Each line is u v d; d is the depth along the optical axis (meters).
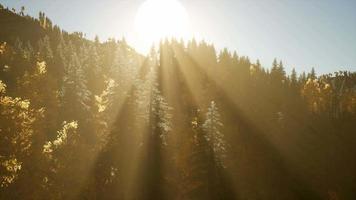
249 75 137.62
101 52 153.75
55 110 43.28
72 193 22.16
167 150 40.28
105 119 44.59
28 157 15.88
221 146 43.34
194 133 46.38
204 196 41.16
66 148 23.72
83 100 49.91
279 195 60.00
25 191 15.52
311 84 125.88
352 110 107.38
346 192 68.88
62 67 91.75
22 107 15.17
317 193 66.06
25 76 42.16
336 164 76.38
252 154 65.44
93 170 29.00
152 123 40.12
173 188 38.47
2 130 14.42
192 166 41.62
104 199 29.62
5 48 82.44
